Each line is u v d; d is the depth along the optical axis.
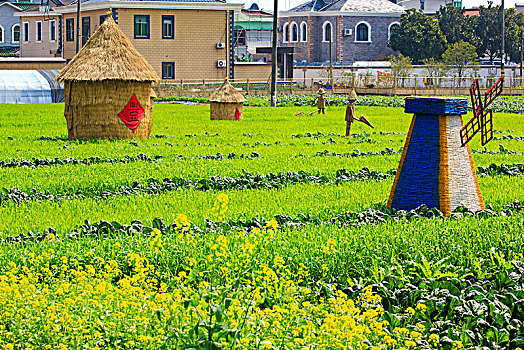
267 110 39.16
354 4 75.50
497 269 8.74
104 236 10.48
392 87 59.97
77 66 23.20
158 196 13.89
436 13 77.25
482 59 76.62
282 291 7.37
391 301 7.84
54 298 6.83
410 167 12.50
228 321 6.03
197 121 31.73
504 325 7.27
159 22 54.66
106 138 23.38
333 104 45.16
